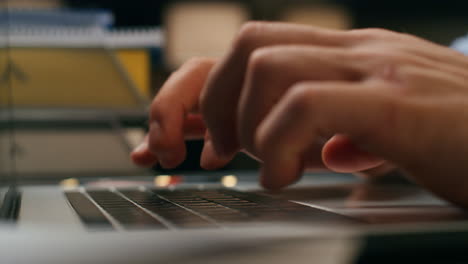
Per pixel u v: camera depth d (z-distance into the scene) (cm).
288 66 34
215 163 43
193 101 47
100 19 102
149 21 110
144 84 105
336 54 34
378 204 38
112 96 92
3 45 88
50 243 23
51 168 73
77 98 88
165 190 47
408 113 31
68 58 95
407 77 32
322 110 31
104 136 83
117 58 100
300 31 37
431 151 32
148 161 50
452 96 32
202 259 22
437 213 33
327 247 23
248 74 35
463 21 123
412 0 124
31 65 88
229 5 119
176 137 46
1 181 58
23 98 83
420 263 24
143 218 31
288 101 32
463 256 24
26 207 35
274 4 122
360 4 125
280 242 23
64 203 37
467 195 32
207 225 29
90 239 24
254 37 37
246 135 36
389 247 24
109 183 62
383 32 38
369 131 31
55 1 104
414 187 50
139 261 22
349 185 52
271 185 33
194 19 116
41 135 78
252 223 29
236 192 46
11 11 93
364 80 33
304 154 33
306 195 44
